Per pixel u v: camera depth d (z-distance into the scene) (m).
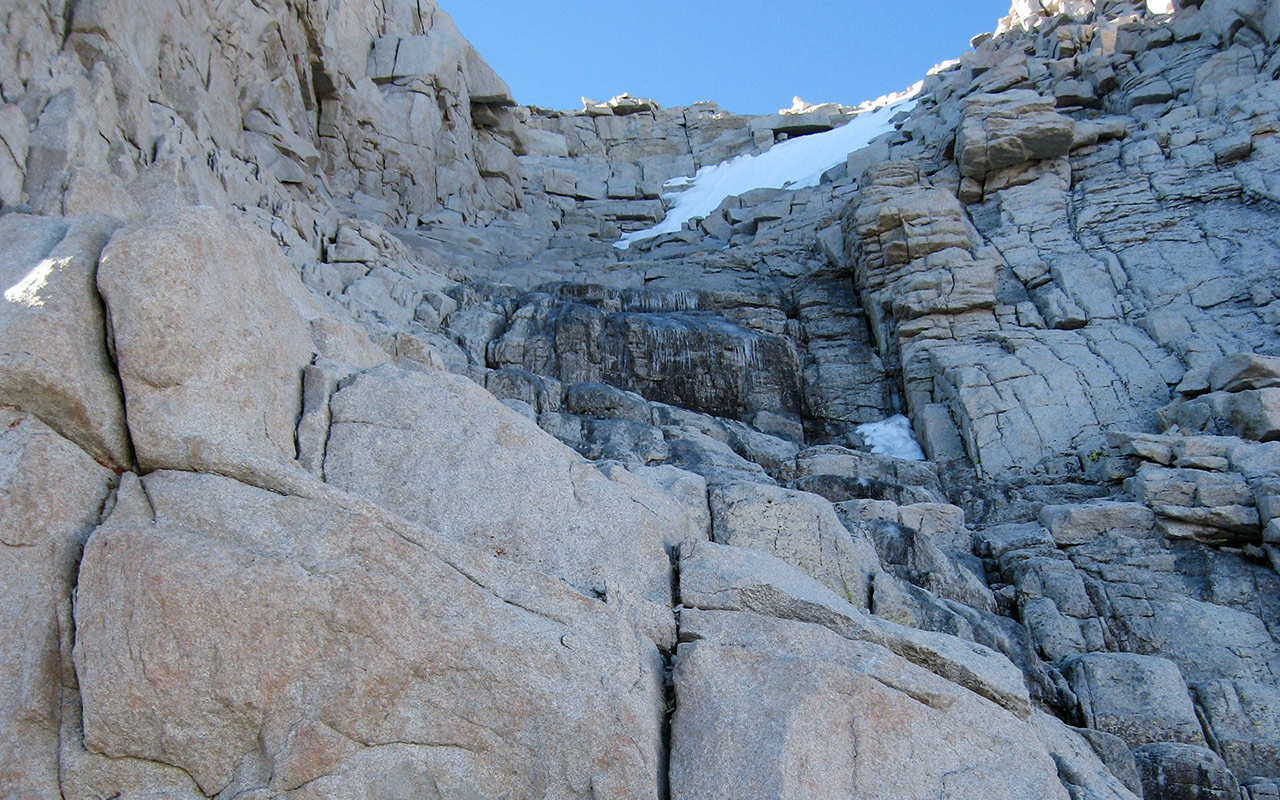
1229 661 7.75
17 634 4.23
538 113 28.55
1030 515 10.60
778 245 20.20
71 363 4.62
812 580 6.10
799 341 16.05
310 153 17.59
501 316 15.12
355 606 4.25
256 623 4.15
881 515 9.46
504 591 4.72
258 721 4.16
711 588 5.54
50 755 4.16
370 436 5.65
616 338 14.60
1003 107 17.44
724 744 4.50
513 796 4.25
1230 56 18.50
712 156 28.27
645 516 5.99
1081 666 7.16
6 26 9.95
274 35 17.64
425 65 22.17
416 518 5.48
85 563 4.24
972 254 15.64
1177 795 6.21
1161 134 17.45
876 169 18.08
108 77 10.69
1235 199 15.61
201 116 13.53
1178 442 10.22
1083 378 12.36
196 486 4.62
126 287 4.77
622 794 4.23
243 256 5.54
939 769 4.59
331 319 6.47
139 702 4.09
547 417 11.40
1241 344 12.48
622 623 4.86
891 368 15.06
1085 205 16.39
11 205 8.86
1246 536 8.86
